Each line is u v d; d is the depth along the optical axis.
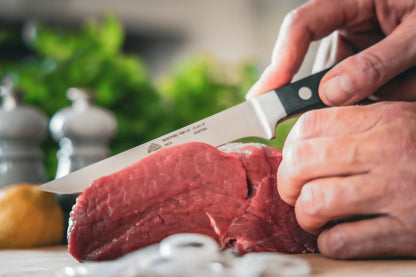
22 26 3.48
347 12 1.32
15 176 1.64
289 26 1.30
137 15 3.73
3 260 1.14
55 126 1.71
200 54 2.23
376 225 0.87
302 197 0.92
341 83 1.09
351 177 0.88
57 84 1.91
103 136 1.71
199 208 1.02
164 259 0.73
